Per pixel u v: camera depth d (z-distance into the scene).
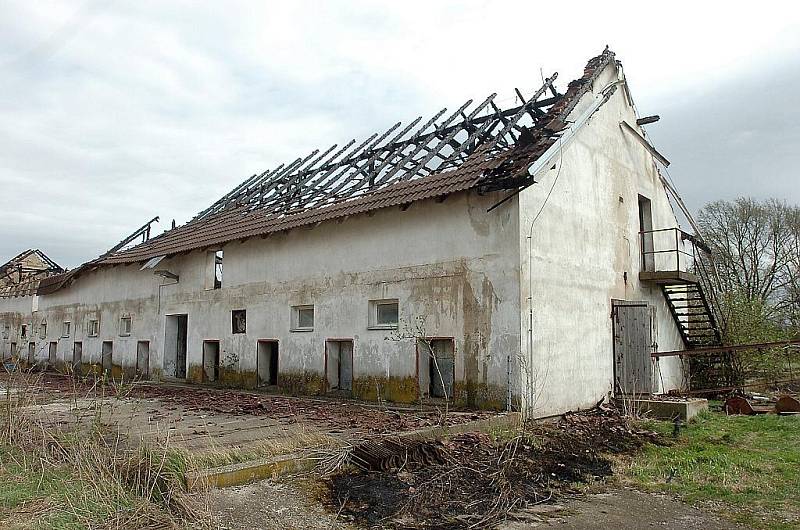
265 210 17.30
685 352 13.52
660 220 16.97
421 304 11.98
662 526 5.56
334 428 8.81
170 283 18.97
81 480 5.81
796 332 21.84
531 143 11.82
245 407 11.40
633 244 15.09
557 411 11.23
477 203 11.38
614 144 14.73
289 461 6.55
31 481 5.89
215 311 17.02
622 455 8.41
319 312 13.99
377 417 9.88
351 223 13.55
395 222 12.67
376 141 17.34
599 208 13.62
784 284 30.08
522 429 9.03
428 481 6.39
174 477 5.77
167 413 10.71
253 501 5.69
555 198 11.90
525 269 10.73
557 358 11.40
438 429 8.20
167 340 18.94
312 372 13.95
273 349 15.82
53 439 7.08
